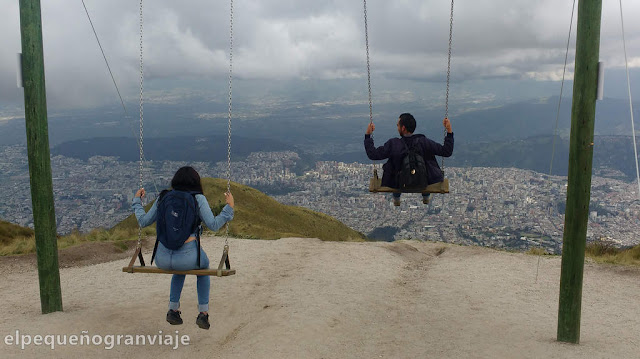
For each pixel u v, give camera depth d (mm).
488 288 9859
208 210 5652
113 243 14562
